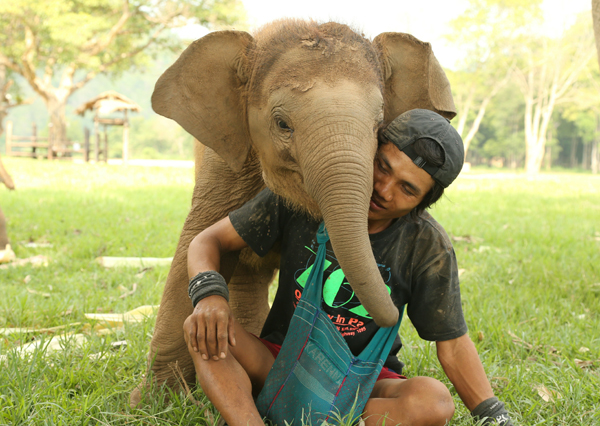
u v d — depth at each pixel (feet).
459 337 8.59
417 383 7.71
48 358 10.66
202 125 8.61
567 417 9.13
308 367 7.88
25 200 37.09
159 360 9.46
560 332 13.51
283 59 7.54
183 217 31.78
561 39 138.51
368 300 6.43
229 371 7.63
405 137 7.29
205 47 8.47
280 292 8.99
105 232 25.16
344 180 6.52
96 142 96.58
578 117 242.37
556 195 59.93
